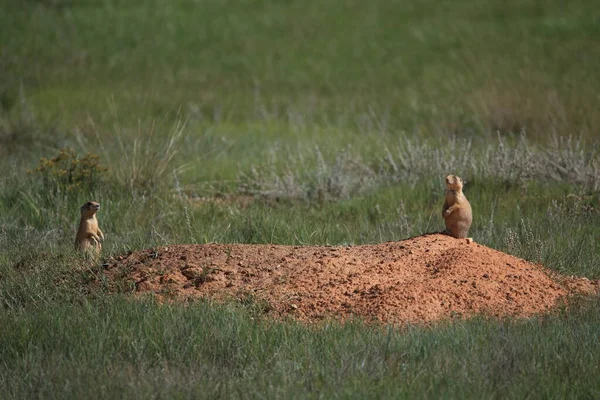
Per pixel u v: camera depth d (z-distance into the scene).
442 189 38.72
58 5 111.94
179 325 20.84
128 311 21.94
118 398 17.19
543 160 39.72
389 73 86.38
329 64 92.00
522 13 104.06
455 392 17.39
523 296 23.94
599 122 49.31
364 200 38.19
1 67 81.56
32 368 18.77
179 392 17.42
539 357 19.33
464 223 27.44
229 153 52.69
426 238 27.22
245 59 94.06
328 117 68.94
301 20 110.94
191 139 53.59
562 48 84.81
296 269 25.14
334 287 23.89
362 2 118.38
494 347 19.53
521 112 53.78
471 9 108.88
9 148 50.84
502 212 35.06
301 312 22.88
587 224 32.12
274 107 71.56
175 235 31.56
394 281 24.33
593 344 20.14
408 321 22.14
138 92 75.19
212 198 39.50
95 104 68.88
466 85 71.44
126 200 36.62
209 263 25.53
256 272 25.00
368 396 17.16
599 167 37.69
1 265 27.25
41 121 58.12
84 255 27.05
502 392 17.45
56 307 22.61
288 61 93.88
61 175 37.66
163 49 96.81
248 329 20.84
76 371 18.44
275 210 36.84
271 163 45.34
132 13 110.62
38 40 95.94
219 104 73.56
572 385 18.03
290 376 18.28
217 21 109.75
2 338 20.56
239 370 18.86
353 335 20.61
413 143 49.50
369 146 49.66
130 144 47.03
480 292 23.80
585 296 23.98
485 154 42.34
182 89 79.25
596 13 100.06
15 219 34.94
